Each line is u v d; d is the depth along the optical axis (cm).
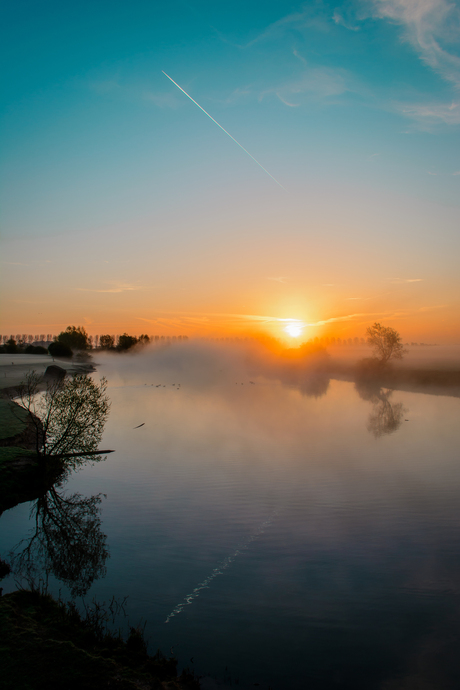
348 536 1844
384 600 1368
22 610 1155
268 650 1114
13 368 8406
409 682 995
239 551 1708
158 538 1822
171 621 1244
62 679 866
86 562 1608
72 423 2669
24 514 2078
